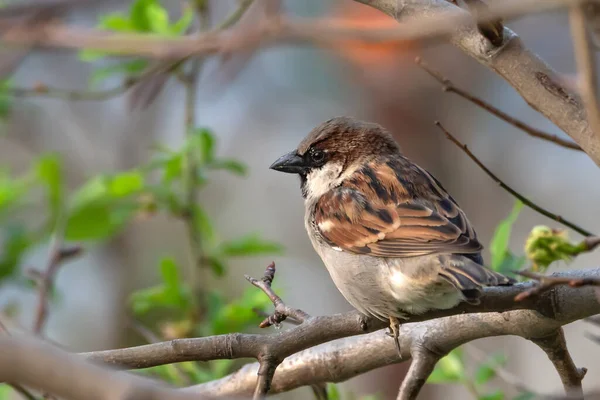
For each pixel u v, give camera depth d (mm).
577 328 17156
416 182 8953
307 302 18797
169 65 10578
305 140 9797
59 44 7184
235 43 7090
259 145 20016
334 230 8711
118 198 12039
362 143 9555
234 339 7164
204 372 10359
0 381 3908
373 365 8594
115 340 17141
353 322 7344
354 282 8398
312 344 7336
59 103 18281
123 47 7203
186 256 17562
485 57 6859
